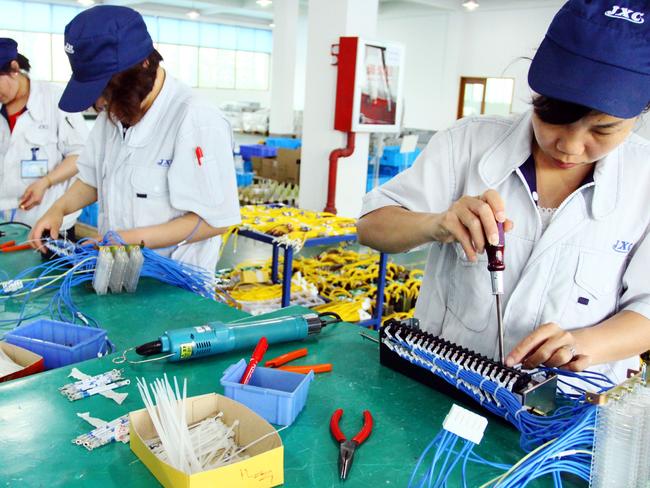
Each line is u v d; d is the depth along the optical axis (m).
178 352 1.16
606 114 0.87
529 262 1.19
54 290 1.62
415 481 0.86
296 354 1.23
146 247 1.69
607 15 0.84
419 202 1.31
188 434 0.88
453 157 1.30
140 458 0.87
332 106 5.10
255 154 6.73
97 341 1.25
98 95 1.46
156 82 1.70
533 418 0.94
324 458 0.90
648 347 1.08
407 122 12.88
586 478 0.86
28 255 1.92
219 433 0.92
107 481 0.83
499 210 1.01
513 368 1.00
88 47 1.42
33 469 0.84
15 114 2.45
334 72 5.02
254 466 0.81
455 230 1.04
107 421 0.96
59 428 0.94
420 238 1.15
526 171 1.21
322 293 3.16
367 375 1.17
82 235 2.59
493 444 0.96
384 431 0.98
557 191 1.19
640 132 1.09
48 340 1.30
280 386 1.06
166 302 1.54
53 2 12.80
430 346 1.11
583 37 0.85
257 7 12.57
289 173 6.23
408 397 1.09
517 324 1.22
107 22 1.42
